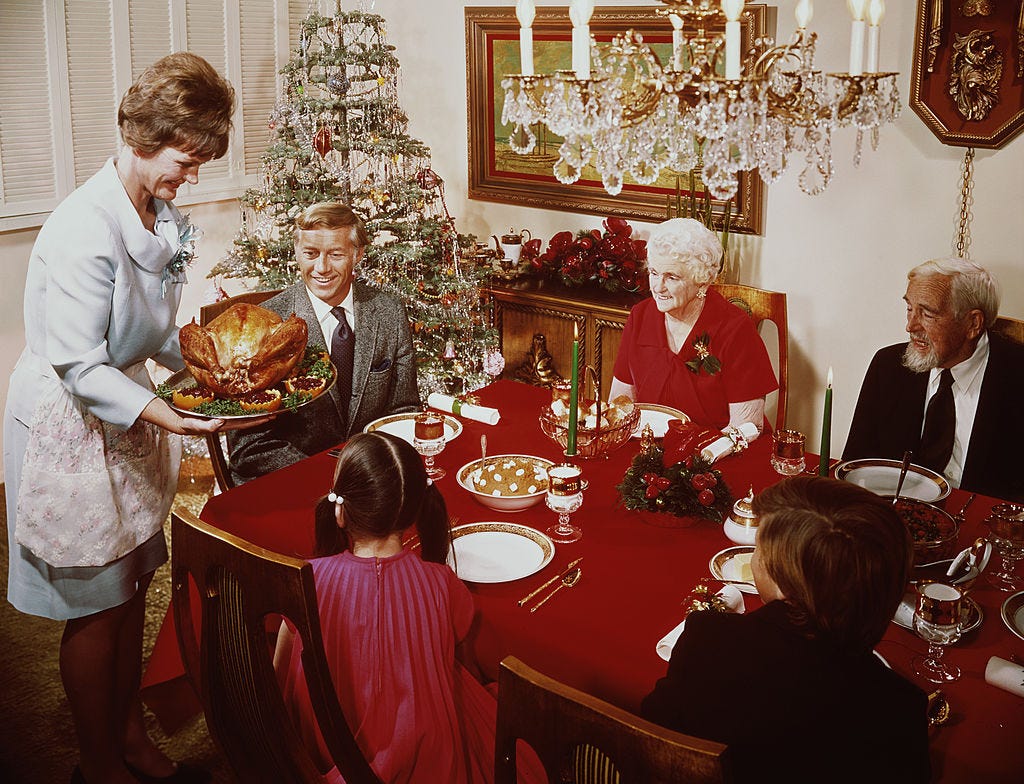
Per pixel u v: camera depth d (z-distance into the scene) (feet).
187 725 8.67
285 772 5.61
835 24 11.87
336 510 5.62
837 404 13.21
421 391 13.42
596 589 6.25
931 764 4.78
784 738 4.22
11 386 7.43
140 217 7.27
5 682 9.19
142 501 7.56
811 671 4.28
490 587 6.29
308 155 13.19
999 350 8.63
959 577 6.21
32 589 7.41
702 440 8.50
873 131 6.12
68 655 7.47
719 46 5.75
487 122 15.23
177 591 6.01
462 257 14.32
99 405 6.98
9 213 12.86
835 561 4.22
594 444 7.90
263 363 7.33
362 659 5.49
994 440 8.67
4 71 12.42
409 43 15.90
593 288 14.28
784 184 12.76
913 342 8.68
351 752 5.24
